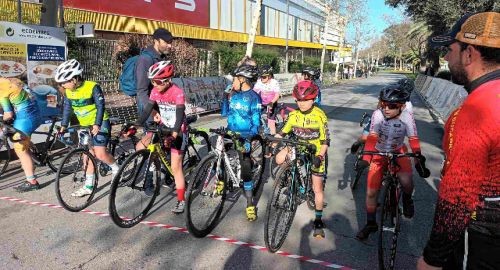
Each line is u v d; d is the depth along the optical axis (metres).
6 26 6.14
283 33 39.28
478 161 1.31
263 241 3.69
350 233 3.93
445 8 14.77
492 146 1.33
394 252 3.21
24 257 3.27
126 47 12.56
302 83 3.80
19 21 7.85
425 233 3.96
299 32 44.38
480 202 1.42
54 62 6.91
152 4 18.92
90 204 4.51
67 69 4.32
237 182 4.11
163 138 3.99
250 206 4.13
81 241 3.59
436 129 10.31
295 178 3.79
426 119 12.27
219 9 25.70
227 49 19.00
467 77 1.48
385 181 3.36
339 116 12.52
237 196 4.89
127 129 4.62
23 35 6.40
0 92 4.71
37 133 5.58
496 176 1.37
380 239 3.10
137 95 4.97
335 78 39.16
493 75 1.40
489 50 1.39
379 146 3.74
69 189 4.52
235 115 4.27
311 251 3.53
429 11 15.95
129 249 3.46
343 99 19.12
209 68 17.19
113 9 16.44
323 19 51.34
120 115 9.37
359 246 3.65
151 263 3.23
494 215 1.40
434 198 4.99
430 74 25.55
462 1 14.32
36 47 6.60
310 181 4.16
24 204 4.46
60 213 4.22
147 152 4.03
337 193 5.17
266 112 7.11
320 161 3.70
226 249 3.51
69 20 14.05
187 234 3.80
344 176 5.94
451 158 1.37
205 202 3.83
